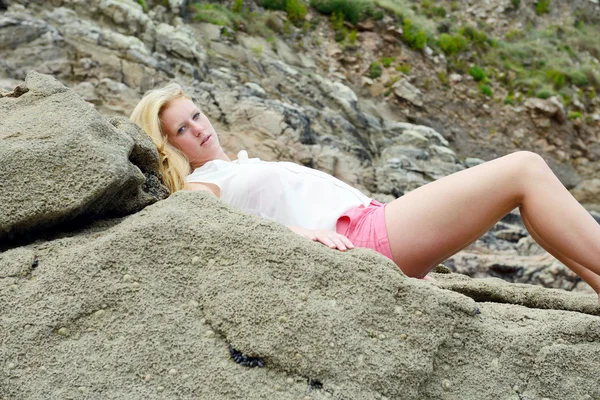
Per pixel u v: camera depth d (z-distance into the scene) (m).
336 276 2.16
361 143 11.08
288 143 9.38
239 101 9.62
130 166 2.40
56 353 1.97
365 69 13.58
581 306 2.83
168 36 10.10
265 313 2.06
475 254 8.39
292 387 2.01
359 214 2.73
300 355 2.02
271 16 13.34
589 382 2.21
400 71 13.87
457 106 14.17
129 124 2.66
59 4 9.40
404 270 2.62
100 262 2.11
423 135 12.09
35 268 2.12
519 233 9.54
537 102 14.74
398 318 2.14
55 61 8.57
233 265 2.15
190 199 2.37
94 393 1.92
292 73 11.69
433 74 14.38
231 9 13.05
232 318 2.06
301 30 13.66
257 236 2.20
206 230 2.21
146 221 2.22
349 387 2.02
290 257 2.17
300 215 2.82
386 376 2.04
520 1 17.66
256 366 2.03
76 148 2.27
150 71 9.20
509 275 8.16
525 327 2.28
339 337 2.05
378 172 10.23
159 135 3.13
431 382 2.13
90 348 1.99
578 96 15.76
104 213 2.44
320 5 14.32
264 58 11.83
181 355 2.01
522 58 16.27
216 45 11.36
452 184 2.54
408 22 14.51
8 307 2.01
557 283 7.98
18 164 2.23
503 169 2.48
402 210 2.60
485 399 2.13
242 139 9.15
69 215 2.26
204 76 10.12
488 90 14.64
